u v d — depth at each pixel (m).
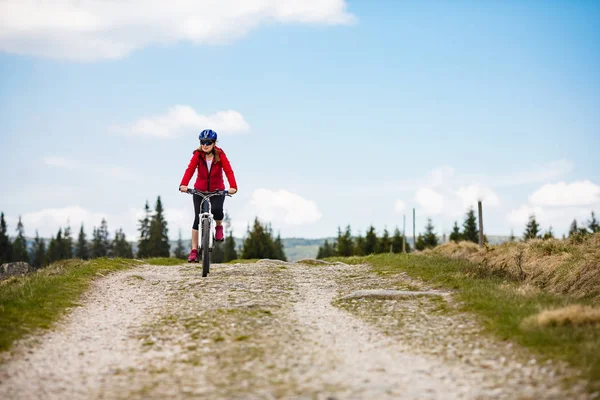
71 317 10.19
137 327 9.32
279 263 22.33
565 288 12.71
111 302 12.00
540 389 5.82
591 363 6.17
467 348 7.70
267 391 5.91
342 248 102.06
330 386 6.07
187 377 6.52
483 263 16.09
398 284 14.16
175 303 11.36
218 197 12.37
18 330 8.59
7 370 6.80
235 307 10.52
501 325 8.38
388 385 6.15
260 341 8.06
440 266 15.86
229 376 6.50
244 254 93.62
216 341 8.14
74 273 15.60
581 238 16.62
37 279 14.16
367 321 9.79
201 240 12.32
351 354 7.53
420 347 7.91
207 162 12.11
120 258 22.36
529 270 14.95
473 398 5.74
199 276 15.95
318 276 16.89
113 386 6.28
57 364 7.17
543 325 7.87
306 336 8.52
